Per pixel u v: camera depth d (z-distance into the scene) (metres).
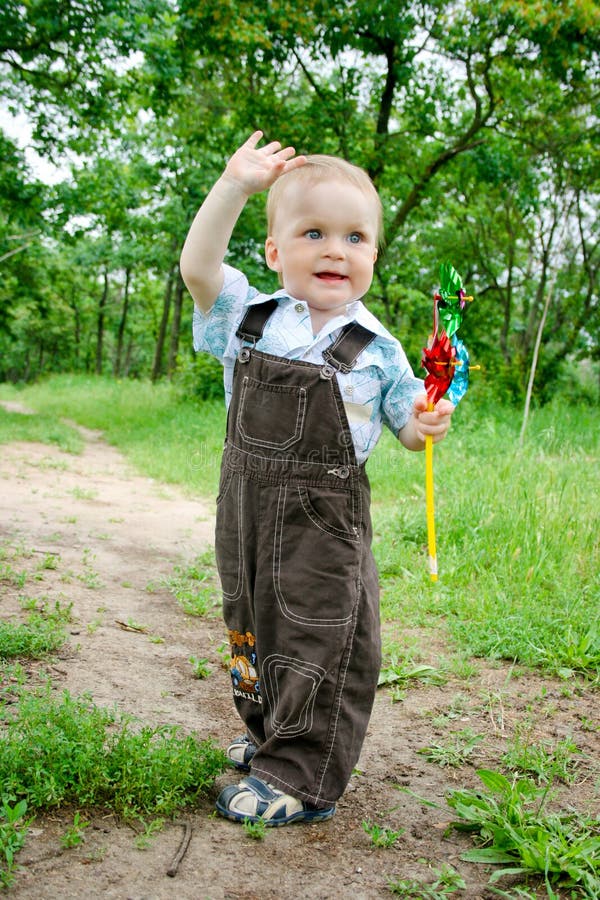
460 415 12.80
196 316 2.50
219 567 2.48
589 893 2.06
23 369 63.62
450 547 5.67
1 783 2.24
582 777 2.75
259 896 1.99
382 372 2.41
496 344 30.61
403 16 15.64
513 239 22.58
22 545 5.47
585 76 16.83
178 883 2.01
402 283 25.59
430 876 2.14
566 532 5.65
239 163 2.29
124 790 2.34
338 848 2.26
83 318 53.06
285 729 2.32
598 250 21.84
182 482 9.72
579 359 22.83
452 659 3.92
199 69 16.88
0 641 3.53
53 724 2.54
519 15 14.41
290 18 14.88
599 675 3.71
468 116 19.00
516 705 3.42
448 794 2.63
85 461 11.46
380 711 3.35
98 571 5.28
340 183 2.36
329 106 16.92
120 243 27.75
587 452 9.60
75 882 1.97
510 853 2.25
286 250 2.40
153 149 21.38
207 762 2.54
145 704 3.17
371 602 2.40
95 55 15.15
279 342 2.36
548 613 4.43
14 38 14.52
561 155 18.33
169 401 19.30
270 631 2.35
